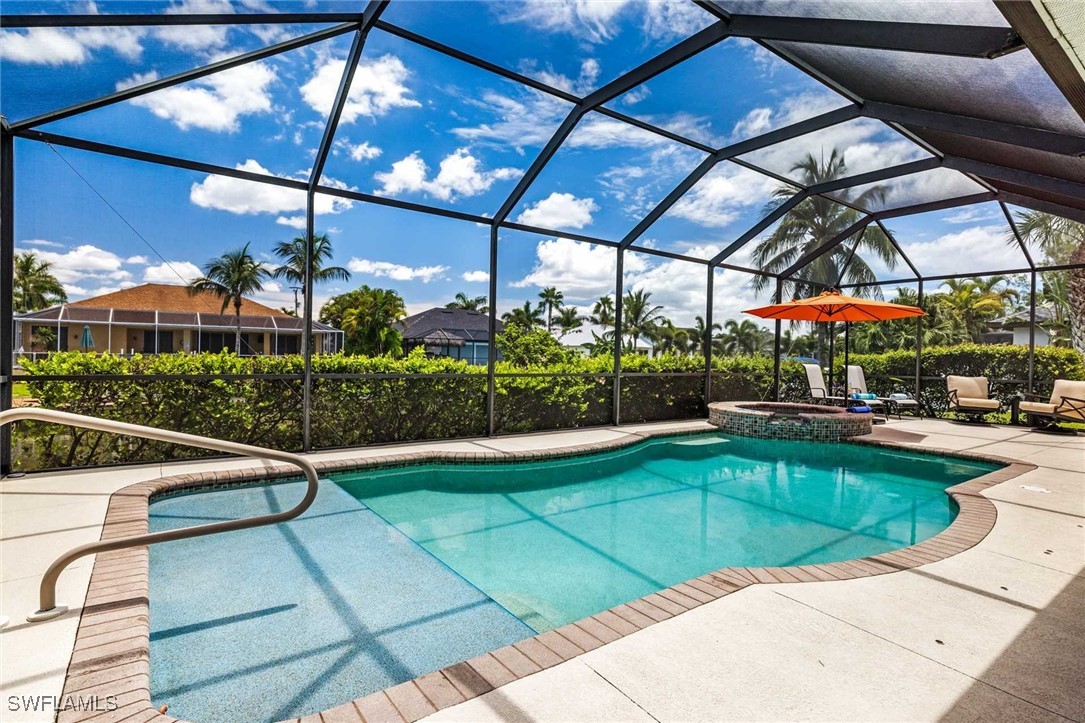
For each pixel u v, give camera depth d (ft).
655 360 34.76
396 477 21.30
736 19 15.79
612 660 7.55
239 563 12.60
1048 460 22.61
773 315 32.76
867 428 29.68
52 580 8.61
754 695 6.79
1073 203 24.26
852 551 14.57
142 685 6.89
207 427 20.66
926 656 7.77
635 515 17.60
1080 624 8.79
